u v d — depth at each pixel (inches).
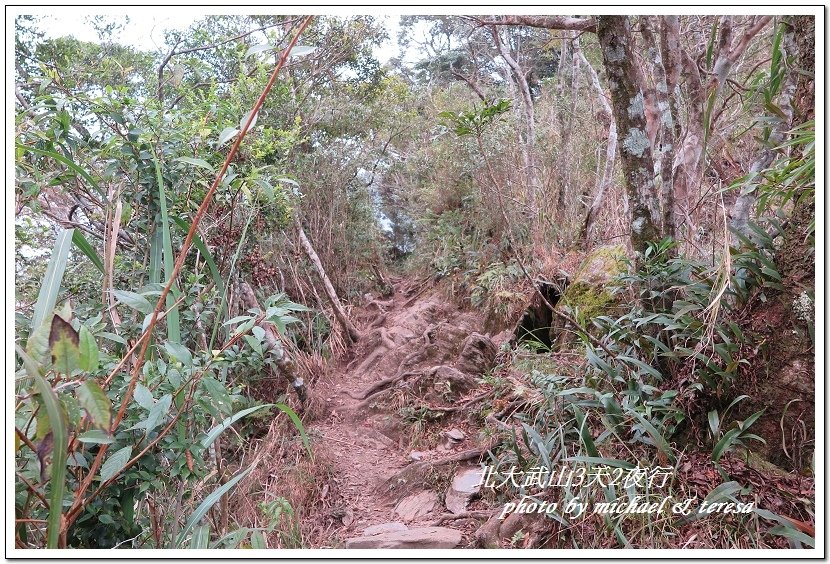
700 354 73.0
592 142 201.2
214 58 157.8
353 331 223.8
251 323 51.8
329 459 134.9
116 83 103.5
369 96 238.4
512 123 200.1
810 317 67.1
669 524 66.1
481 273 206.4
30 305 74.8
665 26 103.0
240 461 125.0
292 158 195.3
